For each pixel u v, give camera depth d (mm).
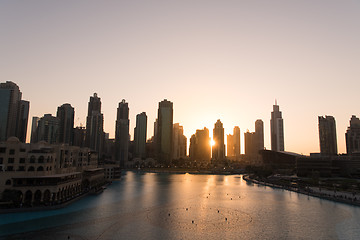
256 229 95438
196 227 96688
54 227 92938
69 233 87000
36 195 127938
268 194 186875
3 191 120375
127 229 92875
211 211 124438
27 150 134625
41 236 83500
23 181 127125
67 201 132000
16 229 89875
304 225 100938
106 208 126812
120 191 194375
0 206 115375
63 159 155500
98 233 87625
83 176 184375
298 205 141750
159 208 129625
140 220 105188
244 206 138500
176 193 187500
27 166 130625
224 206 138000
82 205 132875
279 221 106625
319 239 85438
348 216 115312
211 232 91062
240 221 106062
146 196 169750
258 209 130500
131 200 152125
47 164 135125
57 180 135000
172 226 97375
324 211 125875
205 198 165500
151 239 82938
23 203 121000
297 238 86188
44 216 107625
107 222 101312
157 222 102438
